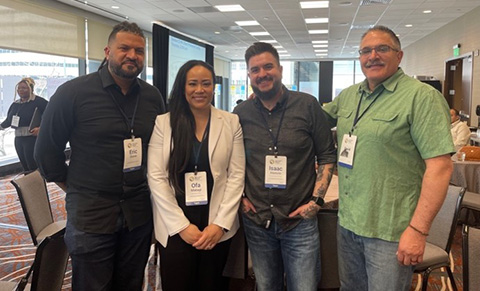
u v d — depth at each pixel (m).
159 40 9.27
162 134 1.81
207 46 12.83
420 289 2.84
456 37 9.15
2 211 4.68
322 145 1.88
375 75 1.62
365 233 1.64
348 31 10.76
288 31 10.84
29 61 7.07
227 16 8.79
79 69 8.38
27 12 6.62
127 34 1.74
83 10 8.09
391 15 8.63
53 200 5.18
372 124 1.62
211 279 1.86
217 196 1.82
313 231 1.85
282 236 1.84
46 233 2.58
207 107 1.83
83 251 1.79
